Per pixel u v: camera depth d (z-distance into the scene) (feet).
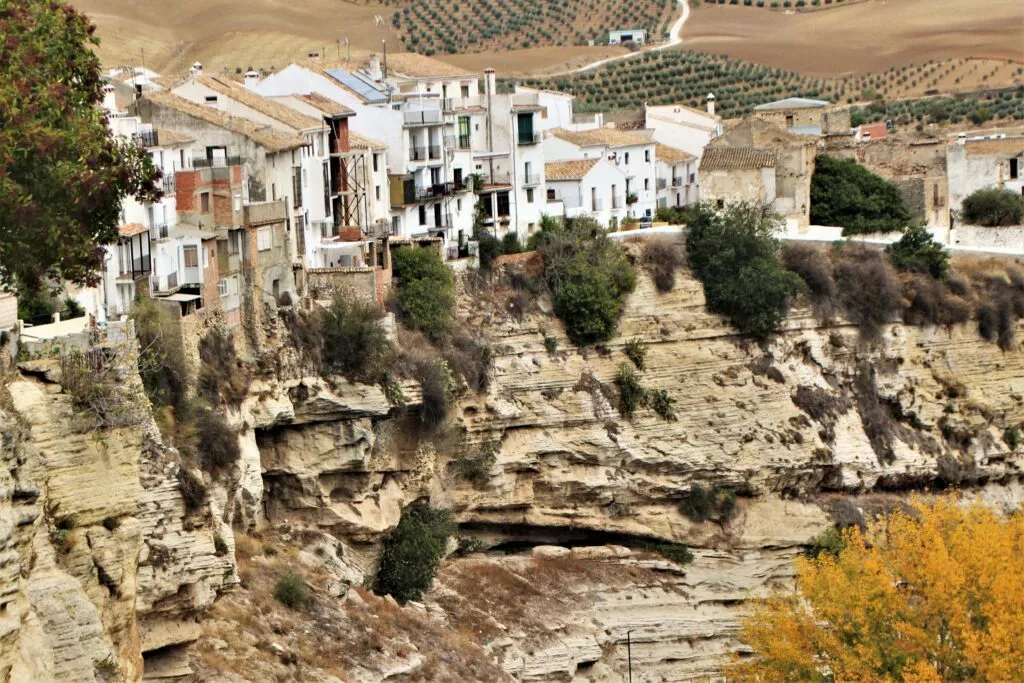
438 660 340.59
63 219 285.84
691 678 403.54
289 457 364.79
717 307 453.17
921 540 345.72
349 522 368.27
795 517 442.91
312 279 387.14
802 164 538.47
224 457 325.01
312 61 498.69
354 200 424.46
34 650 212.02
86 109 297.33
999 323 485.97
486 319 424.05
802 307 463.42
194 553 282.97
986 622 329.11
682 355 444.96
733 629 415.44
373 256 400.47
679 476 436.76
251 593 320.91
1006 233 556.10
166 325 320.29
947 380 476.95
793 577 433.89
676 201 568.00
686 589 422.41
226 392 338.95
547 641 381.81
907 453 463.42
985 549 335.47
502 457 415.03
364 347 376.07
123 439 247.09
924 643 325.21
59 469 239.71
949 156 570.46
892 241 508.94
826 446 450.71
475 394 408.87
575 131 543.39
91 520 241.96
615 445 428.56
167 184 344.28
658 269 450.30
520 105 496.64
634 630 403.54
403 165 451.94
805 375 458.50
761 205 498.69
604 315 435.12
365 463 371.15
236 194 356.38
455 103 499.10
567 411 425.69
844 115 637.30
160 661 282.56
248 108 402.11
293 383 362.33
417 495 391.65
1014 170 568.82
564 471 425.28
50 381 246.06
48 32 294.87
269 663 301.84
